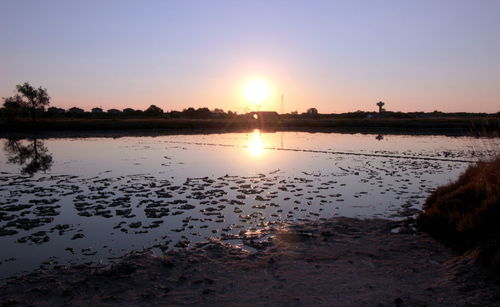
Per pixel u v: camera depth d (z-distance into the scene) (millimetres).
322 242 9016
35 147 34406
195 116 107750
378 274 7141
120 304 6125
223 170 20406
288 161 24125
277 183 16625
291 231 9859
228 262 7848
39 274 7301
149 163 23250
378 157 26219
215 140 42656
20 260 8031
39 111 63531
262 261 7887
